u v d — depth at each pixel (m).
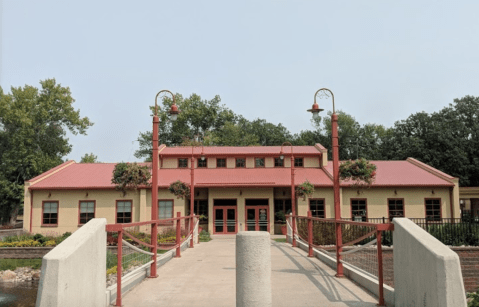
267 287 5.42
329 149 68.19
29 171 46.41
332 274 10.90
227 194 35.53
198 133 65.00
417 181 34.78
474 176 52.19
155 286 9.37
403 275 6.39
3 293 15.38
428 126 54.19
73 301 5.53
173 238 17.66
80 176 36.56
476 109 55.41
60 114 48.84
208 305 7.53
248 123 75.38
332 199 34.91
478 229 21.58
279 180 35.62
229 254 16.72
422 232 6.11
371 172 20.94
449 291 5.07
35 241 26.47
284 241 26.11
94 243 6.39
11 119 46.28
